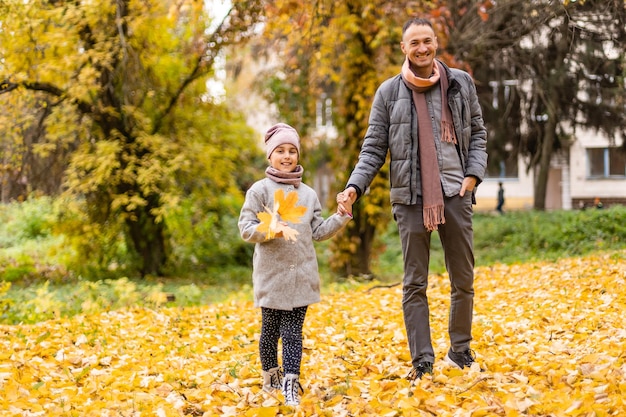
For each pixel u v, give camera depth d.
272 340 4.46
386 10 12.31
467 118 4.50
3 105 13.68
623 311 6.18
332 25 12.81
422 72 4.50
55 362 5.55
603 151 36.00
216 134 16.42
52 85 13.69
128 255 15.83
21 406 4.17
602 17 12.11
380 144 4.57
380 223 14.41
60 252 16.00
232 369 5.14
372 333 6.45
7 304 9.55
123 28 13.84
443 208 4.34
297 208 4.10
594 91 21.19
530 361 4.82
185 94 15.59
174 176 14.93
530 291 8.30
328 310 8.07
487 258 16.80
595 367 4.22
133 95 14.71
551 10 12.16
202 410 4.18
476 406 3.72
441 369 4.48
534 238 17.86
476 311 7.21
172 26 14.13
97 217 14.91
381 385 4.38
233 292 12.52
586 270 9.27
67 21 13.20
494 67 20.48
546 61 18.64
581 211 20.20
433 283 9.68
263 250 4.33
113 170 14.58
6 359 5.62
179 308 9.02
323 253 19.17
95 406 4.18
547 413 3.57
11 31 12.22
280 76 19.11
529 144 25.33
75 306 9.80
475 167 4.45
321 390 4.50
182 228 15.64
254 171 17.91
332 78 13.80
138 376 4.95
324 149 18.48
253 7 13.14
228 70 18.75
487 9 13.83
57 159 15.22
